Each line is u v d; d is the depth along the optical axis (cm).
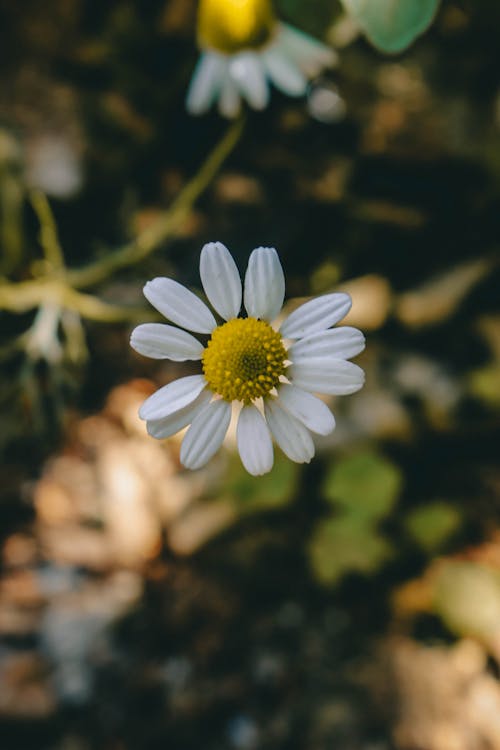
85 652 21
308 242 27
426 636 22
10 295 18
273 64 16
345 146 26
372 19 13
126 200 27
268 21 16
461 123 25
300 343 12
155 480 24
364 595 23
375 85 25
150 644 21
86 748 19
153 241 19
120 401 26
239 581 23
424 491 24
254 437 12
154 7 26
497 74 25
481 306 26
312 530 23
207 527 23
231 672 21
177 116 27
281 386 12
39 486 24
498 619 21
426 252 27
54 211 25
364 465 23
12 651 20
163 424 12
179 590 22
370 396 24
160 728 20
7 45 26
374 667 21
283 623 22
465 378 25
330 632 22
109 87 26
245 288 12
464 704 20
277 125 26
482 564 22
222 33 16
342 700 20
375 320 26
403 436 24
